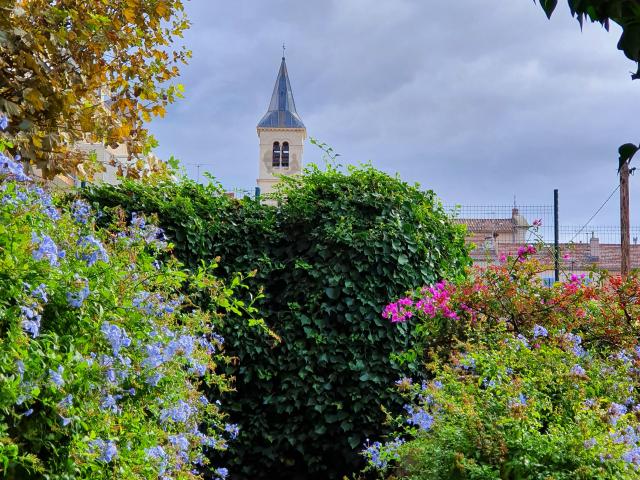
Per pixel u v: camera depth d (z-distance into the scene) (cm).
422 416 474
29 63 539
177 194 730
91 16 578
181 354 397
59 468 261
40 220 310
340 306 698
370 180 743
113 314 326
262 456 708
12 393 234
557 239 1303
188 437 438
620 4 121
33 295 268
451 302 642
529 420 396
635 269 652
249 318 711
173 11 705
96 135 673
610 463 371
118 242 438
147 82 680
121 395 328
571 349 536
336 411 691
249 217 754
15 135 545
